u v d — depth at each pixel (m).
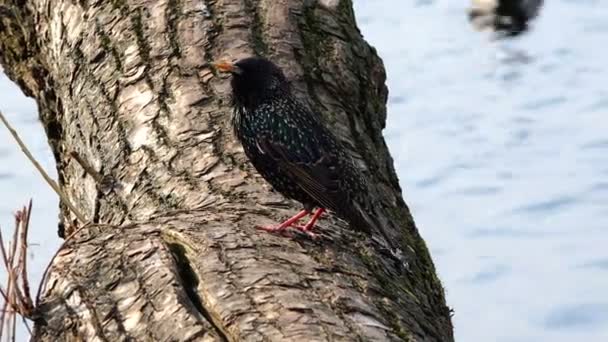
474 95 18.75
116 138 11.62
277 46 12.22
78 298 9.34
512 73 19.30
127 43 12.24
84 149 12.05
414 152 17.62
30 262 14.69
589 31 20.17
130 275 9.38
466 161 17.44
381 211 11.09
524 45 19.95
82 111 12.18
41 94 13.41
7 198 16.25
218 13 12.42
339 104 12.05
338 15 12.97
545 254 15.71
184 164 11.09
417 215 16.45
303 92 11.90
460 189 16.89
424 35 20.19
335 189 10.46
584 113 18.31
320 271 9.51
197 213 10.28
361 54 12.77
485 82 19.06
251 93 10.88
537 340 14.37
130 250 9.62
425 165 17.38
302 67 12.14
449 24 20.45
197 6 12.45
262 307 8.89
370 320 9.03
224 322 8.80
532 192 16.77
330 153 10.65
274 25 12.42
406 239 11.07
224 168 11.02
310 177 10.50
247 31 12.27
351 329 8.82
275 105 10.82
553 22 20.52
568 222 16.25
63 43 12.85
